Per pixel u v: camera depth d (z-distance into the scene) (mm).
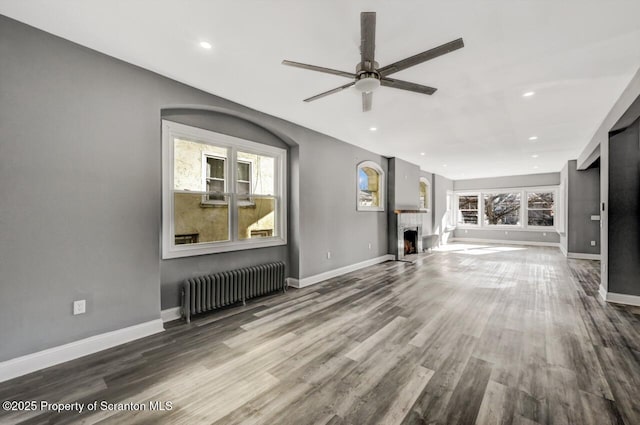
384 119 4160
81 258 2393
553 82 2926
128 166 2664
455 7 1850
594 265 6281
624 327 2928
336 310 3502
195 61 2613
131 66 2678
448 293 4203
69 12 1965
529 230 10070
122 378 2078
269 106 3680
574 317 3217
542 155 6695
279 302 3824
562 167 8422
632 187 3674
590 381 1994
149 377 2090
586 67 2621
